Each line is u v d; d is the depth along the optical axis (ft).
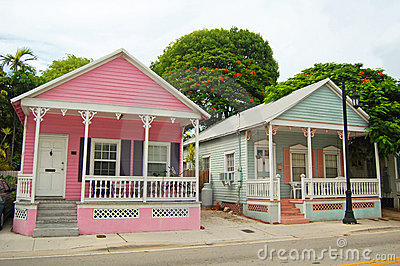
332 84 51.01
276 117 47.24
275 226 42.98
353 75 62.95
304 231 39.63
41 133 43.34
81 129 44.86
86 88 39.40
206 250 29.19
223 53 92.48
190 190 41.68
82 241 32.37
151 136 48.14
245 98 90.74
